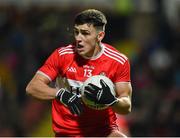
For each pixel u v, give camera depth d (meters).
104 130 21.11
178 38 45.84
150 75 41.56
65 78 20.72
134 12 45.53
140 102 39.06
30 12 43.53
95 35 20.47
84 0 43.16
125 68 20.69
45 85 20.52
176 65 43.28
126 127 32.44
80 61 20.62
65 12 42.78
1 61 41.12
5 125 36.50
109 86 19.86
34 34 42.19
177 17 47.38
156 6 46.38
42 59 40.91
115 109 20.08
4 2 44.16
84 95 19.72
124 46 44.22
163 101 38.66
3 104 37.41
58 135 21.17
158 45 44.88
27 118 37.12
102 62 20.61
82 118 20.84
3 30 43.81
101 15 20.62
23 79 39.56
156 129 37.47
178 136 37.25
